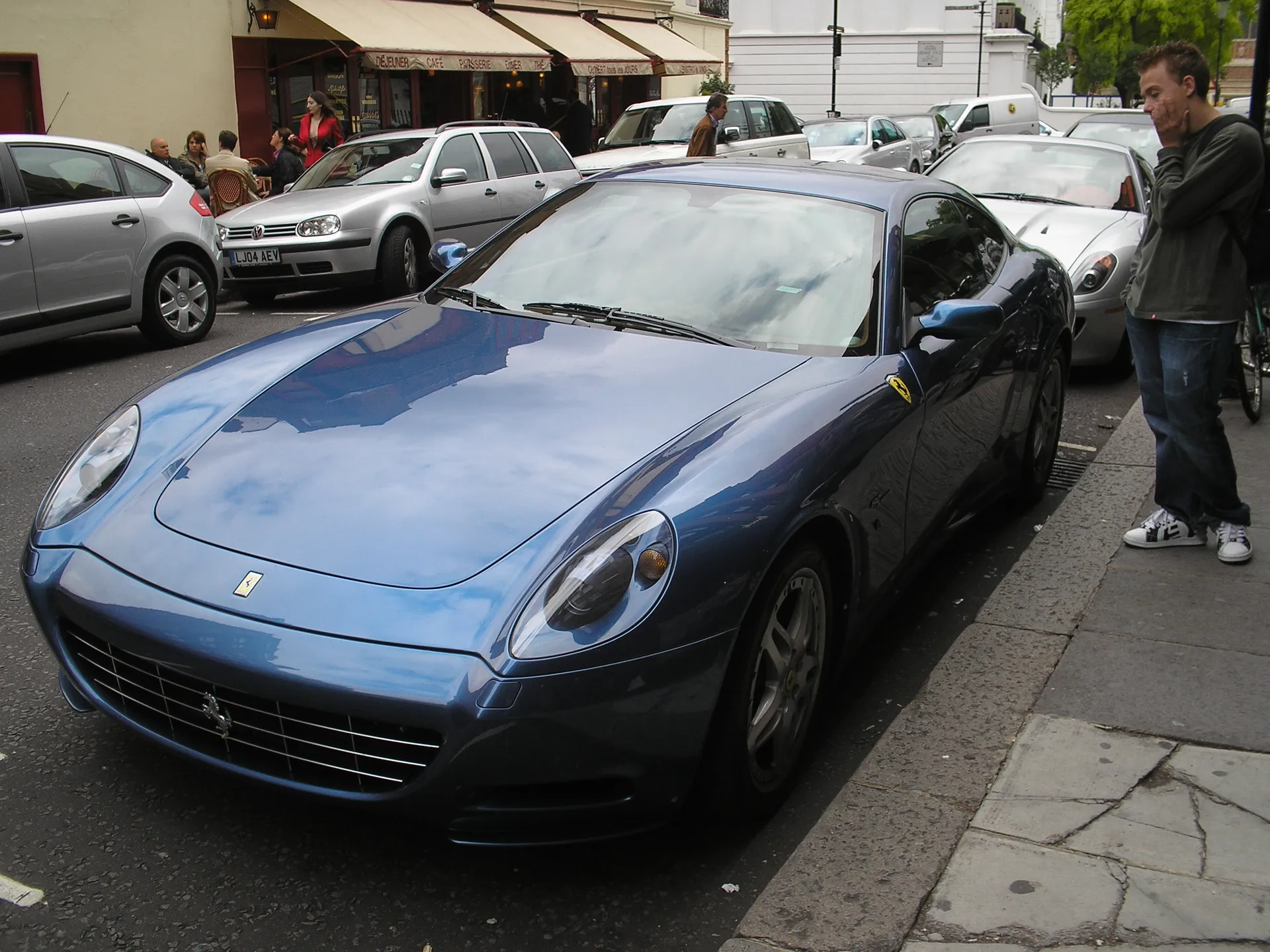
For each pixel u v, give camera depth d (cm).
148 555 262
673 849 269
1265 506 473
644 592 238
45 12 1305
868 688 347
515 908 248
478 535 250
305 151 1413
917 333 354
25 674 343
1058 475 555
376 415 297
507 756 229
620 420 289
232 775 251
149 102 1428
